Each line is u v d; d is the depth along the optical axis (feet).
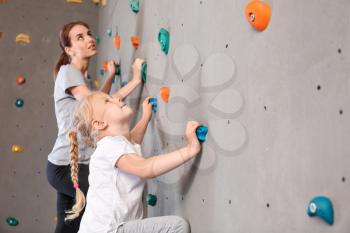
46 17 10.36
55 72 6.72
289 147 2.91
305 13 2.76
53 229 10.36
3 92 10.09
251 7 3.24
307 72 2.74
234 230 3.67
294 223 2.86
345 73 2.42
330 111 2.54
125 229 4.14
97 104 4.56
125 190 4.29
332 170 2.52
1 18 10.11
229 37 3.73
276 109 3.06
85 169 6.01
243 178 3.51
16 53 10.18
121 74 7.64
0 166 10.07
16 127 10.17
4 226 10.10
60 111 6.02
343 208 2.44
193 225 4.47
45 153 10.34
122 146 4.18
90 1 10.53
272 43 3.11
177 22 4.92
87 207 4.35
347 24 2.41
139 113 6.48
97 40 9.81
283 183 2.98
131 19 7.00
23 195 10.21
